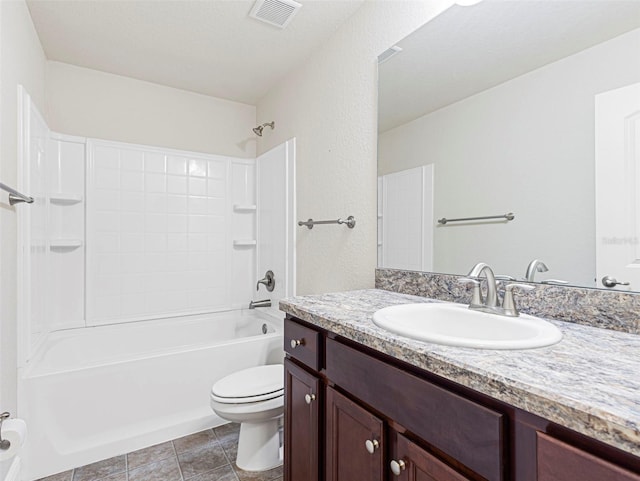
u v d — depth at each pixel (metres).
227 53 2.29
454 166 1.38
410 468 0.78
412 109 1.55
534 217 1.13
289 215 2.49
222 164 3.02
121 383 1.88
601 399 0.51
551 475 0.53
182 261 2.84
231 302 3.05
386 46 1.68
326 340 1.12
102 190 2.54
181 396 2.04
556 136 1.07
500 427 0.60
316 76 2.22
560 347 0.77
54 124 2.41
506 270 1.20
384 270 1.68
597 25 0.99
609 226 0.95
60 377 1.72
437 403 0.72
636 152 0.91
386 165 1.69
